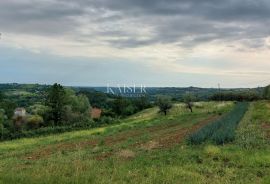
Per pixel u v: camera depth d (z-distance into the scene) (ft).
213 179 55.77
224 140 104.94
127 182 52.65
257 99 578.25
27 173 55.42
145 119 320.09
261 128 155.84
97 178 51.80
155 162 72.08
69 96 353.72
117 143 129.49
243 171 62.59
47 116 337.93
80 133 204.03
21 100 529.45
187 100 403.34
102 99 528.22
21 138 221.05
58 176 50.96
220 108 402.11
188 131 161.68
